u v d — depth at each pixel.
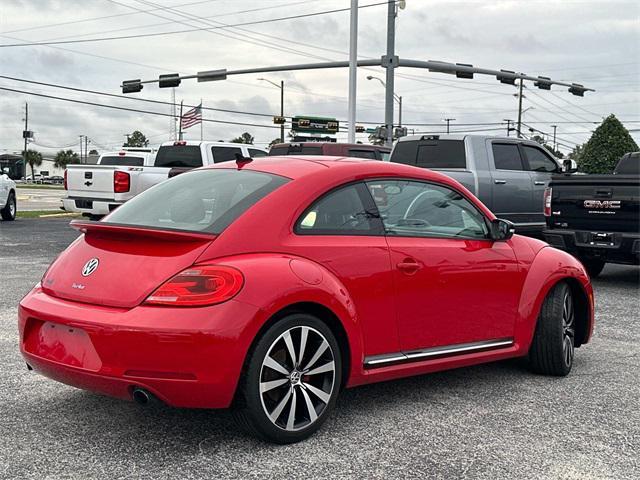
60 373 3.91
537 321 5.51
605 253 10.07
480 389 5.21
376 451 3.94
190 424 4.30
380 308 4.43
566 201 10.43
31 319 4.12
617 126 40.69
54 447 3.93
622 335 7.17
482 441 4.13
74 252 4.27
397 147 13.07
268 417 3.89
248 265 3.86
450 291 4.84
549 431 4.32
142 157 19.69
